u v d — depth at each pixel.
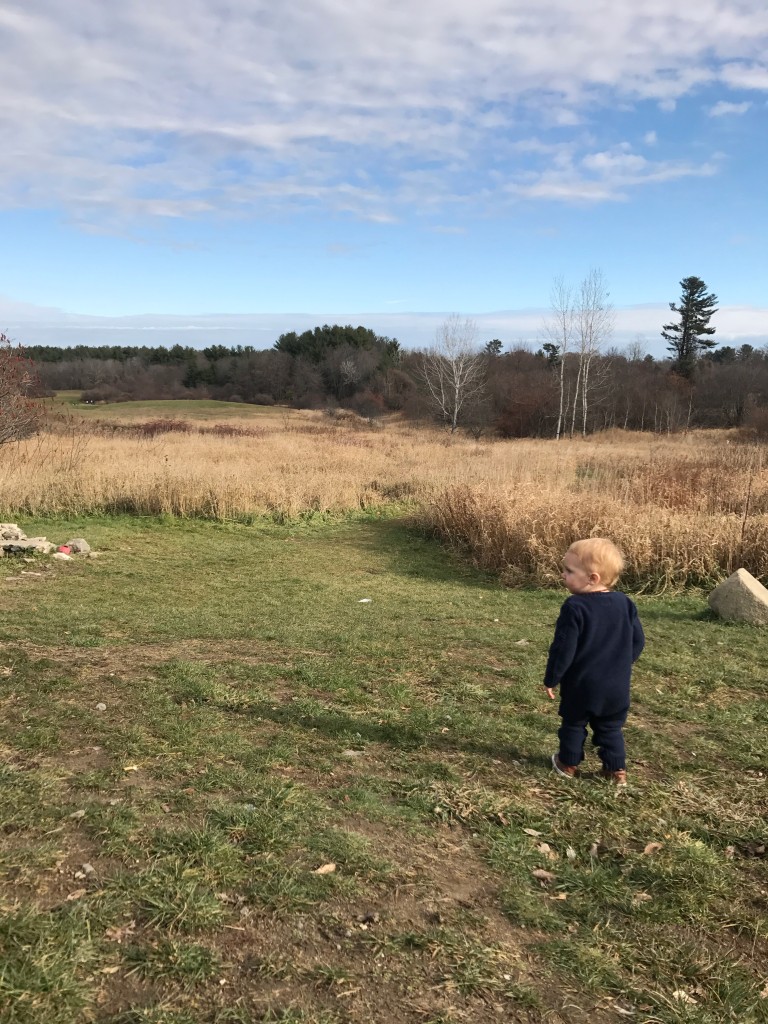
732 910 2.53
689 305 74.69
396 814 3.09
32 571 9.06
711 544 9.25
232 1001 1.98
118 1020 1.88
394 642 6.09
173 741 3.73
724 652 6.06
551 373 68.44
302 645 5.89
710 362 76.00
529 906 2.50
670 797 3.38
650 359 76.00
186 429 33.34
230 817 2.92
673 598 8.52
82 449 18.17
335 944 2.23
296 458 22.30
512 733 4.08
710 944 2.37
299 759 3.61
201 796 3.13
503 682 5.08
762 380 60.66
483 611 7.74
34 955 2.06
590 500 10.89
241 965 2.12
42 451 16.95
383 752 3.77
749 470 13.76
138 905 2.35
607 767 3.47
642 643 3.46
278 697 4.54
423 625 6.86
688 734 4.23
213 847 2.69
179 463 16.58
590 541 3.43
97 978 2.02
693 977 2.20
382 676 5.10
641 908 2.52
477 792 3.31
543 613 7.75
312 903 2.42
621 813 3.19
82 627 6.16
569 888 2.64
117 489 14.24
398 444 32.44
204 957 2.12
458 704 4.57
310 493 15.55
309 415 57.94
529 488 12.29
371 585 9.12
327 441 31.59
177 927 2.26
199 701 4.38
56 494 13.85
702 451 25.52
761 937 2.40
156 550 11.00
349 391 80.12
